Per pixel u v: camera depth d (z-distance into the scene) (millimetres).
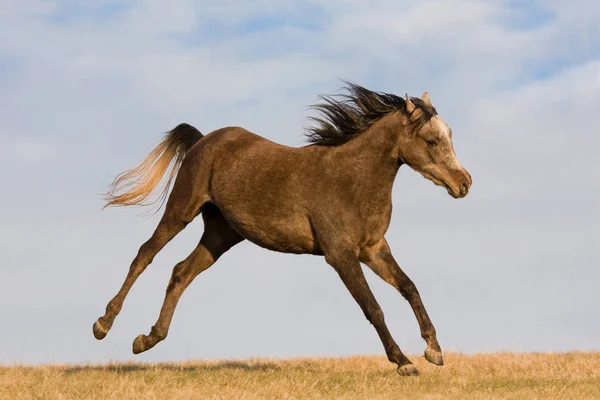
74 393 15039
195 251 20328
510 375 18125
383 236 18031
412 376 17000
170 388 15516
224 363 21609
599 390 15758
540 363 20484
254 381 16172
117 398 14406
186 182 19500
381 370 19359
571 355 22984
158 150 21156
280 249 18531
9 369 19578
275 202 18062
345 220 17406
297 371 18078
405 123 17562
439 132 17422
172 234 19641
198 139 21250
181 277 20141
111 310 19203
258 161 18516
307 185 17797
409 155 17609
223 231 20234
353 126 17875
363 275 17312
